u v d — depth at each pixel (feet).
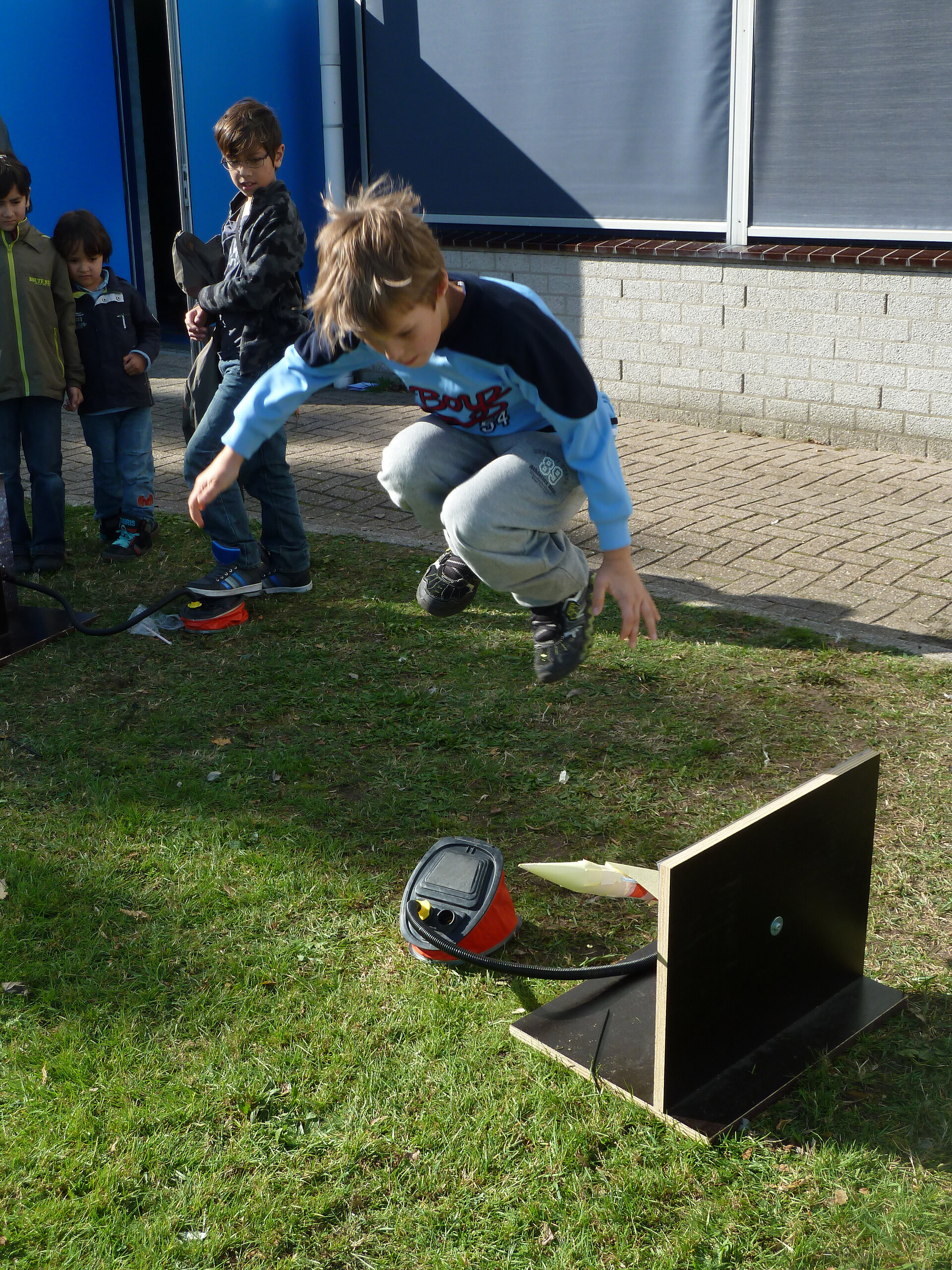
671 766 13.56
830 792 9.16
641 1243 7.65
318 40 34.55
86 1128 8.52
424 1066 9.16
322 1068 9.13
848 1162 8.18
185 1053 9.28
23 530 20.67
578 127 31.12
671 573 19.75
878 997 9.79
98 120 35.09
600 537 7.43
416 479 8.05
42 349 19.34
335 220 6.58
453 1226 7.80
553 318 7.16
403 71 34.14
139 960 10.36
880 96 26.23
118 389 20.44
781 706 14.97
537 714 14.90
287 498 18.49
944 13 24.89
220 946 10.54
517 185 32.68
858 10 25.99
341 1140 8.47
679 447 28.37
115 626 17.65
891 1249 7.54
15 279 18.89
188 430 18.79
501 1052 9.35
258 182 15.89
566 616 8.61
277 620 18.17
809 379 28.48
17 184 18.39
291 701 15.40
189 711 15.19
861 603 18.29
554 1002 9.80
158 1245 7.64
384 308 6.39
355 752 14.10
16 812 12.75
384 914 11.00
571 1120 8.60
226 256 18.12
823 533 21.56
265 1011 9.76
